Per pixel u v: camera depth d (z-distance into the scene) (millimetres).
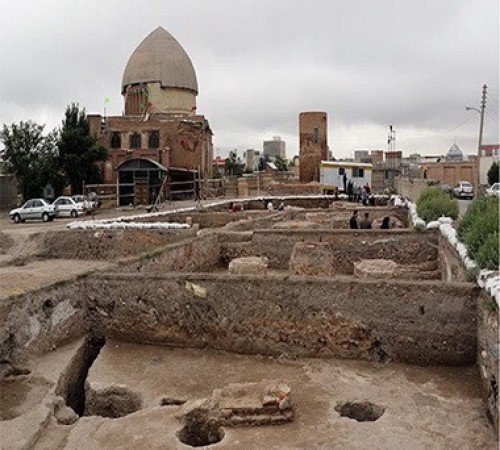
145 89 51344
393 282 8141
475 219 11023
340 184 40438
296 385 7453
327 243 13898
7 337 8016
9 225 27719
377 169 58250
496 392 6164
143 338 9234
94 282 9484
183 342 9031
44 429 6402
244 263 11961
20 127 38969
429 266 14016
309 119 49844
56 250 19281
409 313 8055
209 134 52594
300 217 25047
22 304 8266
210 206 30078
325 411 6668
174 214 24406
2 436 6086
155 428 6312
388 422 6363
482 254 8211
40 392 7426
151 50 52000
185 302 8969
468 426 6254
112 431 6285
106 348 9086
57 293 8969
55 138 39688
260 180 48812
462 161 59281
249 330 8664
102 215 29812
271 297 8555
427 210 17625
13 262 17719
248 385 6891
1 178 37844
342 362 8242
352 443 5918
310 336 8422
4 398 7273
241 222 19266
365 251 14766
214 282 8797
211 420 6461
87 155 39594
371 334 8211
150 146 45625
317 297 8375
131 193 34531
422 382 7480
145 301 9188
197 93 54344
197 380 7750
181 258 13172
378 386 7371
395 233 14703
